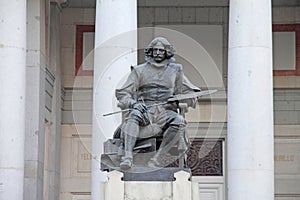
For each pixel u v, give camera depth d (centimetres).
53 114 3244
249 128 2459
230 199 2453
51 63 3262
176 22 3425
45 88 3064
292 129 3372
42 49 2992
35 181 2895
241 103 2477
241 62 2495
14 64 2486
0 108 2459
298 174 3344
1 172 2431
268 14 2530
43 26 3008
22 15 2522
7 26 2500
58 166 3281
